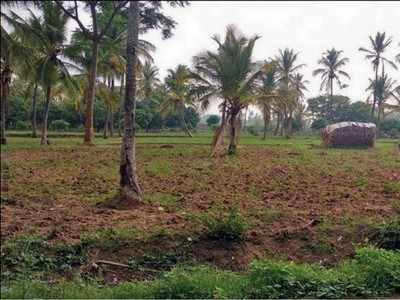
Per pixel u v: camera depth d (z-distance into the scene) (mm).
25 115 42625
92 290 5312
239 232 6949
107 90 31156
